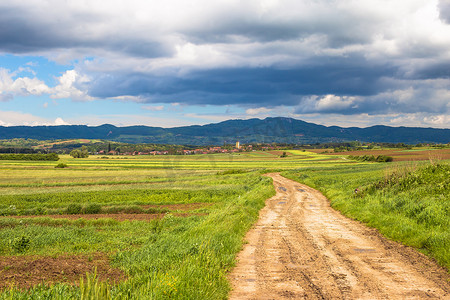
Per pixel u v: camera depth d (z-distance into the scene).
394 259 8.84
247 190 38.38
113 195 36.56
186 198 33.78
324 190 36.59
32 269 8.23
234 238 11.05
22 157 121.44
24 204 30.77
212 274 6.93
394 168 23.98
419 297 6.03
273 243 11.31
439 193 15.94
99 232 16.28
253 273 7.77
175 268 7.04
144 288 5.60
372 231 13.34
